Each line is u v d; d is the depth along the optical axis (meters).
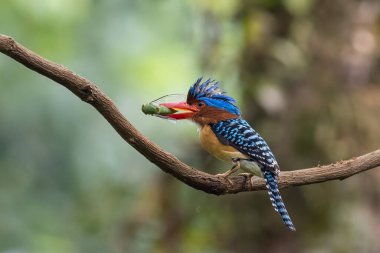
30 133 14.89
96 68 15.84
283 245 11.92
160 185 12.77
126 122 6.43
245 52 12.23
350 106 12.15
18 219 14.75
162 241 12.63
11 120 14.79
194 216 12.48
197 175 7.03
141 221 12.75
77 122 15.02
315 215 11.91
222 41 12.45
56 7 15.62
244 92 12.20
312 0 12.38
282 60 12.09
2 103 14.73
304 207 11.92
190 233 12.57
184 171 6.91
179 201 12.67
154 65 16.42
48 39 15.70
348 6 12.43
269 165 7.73
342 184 12.00
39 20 15.59
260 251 12.02
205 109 8.41
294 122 12.00
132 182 14.35
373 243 11.87
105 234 13.62
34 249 14.45
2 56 14.89
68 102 15.02
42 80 15.05
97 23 15.93
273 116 12.03
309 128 11.98
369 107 12.18
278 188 7.61
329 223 11.90
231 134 8.19
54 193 15.02
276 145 11.93
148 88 16.44
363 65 12.29
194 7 13.05
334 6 12.38
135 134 6.52
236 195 12.09
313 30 12.36
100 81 15.82
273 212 11.91
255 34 12.17
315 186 11.90
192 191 12.55
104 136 15.14
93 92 6.21
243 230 12.06
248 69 12.20
